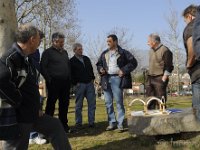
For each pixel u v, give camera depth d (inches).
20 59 128.0
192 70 149.4
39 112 141.1
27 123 134.3
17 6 743.1
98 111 405.1
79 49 246.8
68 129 230.4
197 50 128.5
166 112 204.2
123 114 228.2
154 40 237.3
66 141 146.7
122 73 225.8
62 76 222.1
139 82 1218.0
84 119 306.2
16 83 128.4
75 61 246.7
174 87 1270.9
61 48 224.8
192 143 184.4
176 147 183.2
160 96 236.4
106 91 233.8
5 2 172.2
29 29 130.1
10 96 124.5
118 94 227.0
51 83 220.7
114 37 230.7
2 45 171.0
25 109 133.0
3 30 171.6
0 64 124.0
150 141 195.5
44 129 145.6
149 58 243.4
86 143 199.3
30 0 749.9
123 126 242.1
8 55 125.5
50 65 220.5
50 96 221.6
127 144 193.8
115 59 229.6
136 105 464.1
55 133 145.9
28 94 133.6
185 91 1229.1
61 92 227.6
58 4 813.9
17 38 129.6
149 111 214.7
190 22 154.3
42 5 789.9
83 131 234.5
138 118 200.4
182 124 194.2
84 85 246.4
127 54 229.5
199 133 198.1
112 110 233.5
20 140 132.8
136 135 209.9
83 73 245.9
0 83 122.9
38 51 194.5
